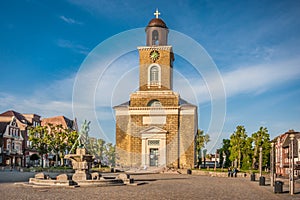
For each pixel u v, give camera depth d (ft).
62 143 209.97
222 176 163.84
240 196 72.28
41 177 91.76
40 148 212.43
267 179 140.26
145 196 67.21
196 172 178.19
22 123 274.57
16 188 79.92
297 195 77.00
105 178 100.07
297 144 188.44
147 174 167.53
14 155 251.39
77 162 94.43
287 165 202.69
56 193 70.08
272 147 101.24
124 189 81.41
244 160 226.99
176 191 79.20
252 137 235.20
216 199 65.41
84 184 87.92
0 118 261.24
